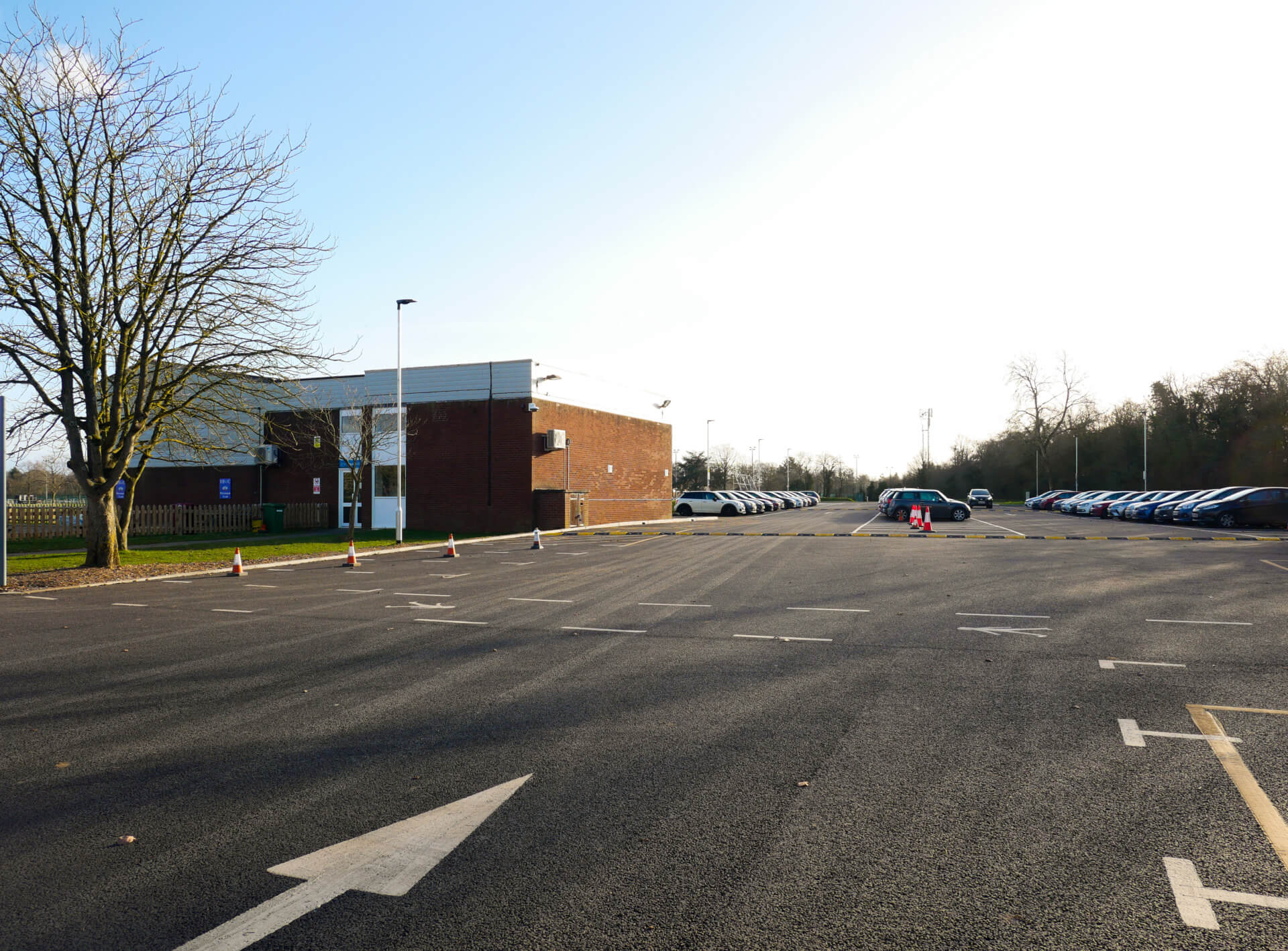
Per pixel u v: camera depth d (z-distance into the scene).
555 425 33.22
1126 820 4.38
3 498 15.28
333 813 4.57
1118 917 3.40
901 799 4.68
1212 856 3.94
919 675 7.67
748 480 118.94
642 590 14.22
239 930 3.35
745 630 10.23
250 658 8.78
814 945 3.20
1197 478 65.25
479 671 8.08
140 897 3.64
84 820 4.51
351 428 33.69
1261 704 6.60
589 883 3.72
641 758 5.43
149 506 33.47
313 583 15.91
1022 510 64.25
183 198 17.45
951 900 3.54
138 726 6.27
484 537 29.31
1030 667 7.97
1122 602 12.08
